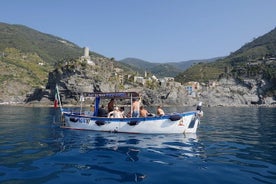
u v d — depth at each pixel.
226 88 168.62
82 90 118.81
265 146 14.59
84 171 9.27
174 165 10.12
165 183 8.05
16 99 165.62
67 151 12.60
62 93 119.38
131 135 17.47
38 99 128.12
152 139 15.95
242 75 174.12
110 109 20.28
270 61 198.12
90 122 19.92
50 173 9.00
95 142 14.95
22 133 18.75
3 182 8.05
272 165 10.30
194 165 10.17
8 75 198.62
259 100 166.12
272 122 31.42
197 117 18.70
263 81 166.38
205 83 187.00
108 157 11.38
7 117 36.41
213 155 12.08
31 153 12.16
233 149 13.62
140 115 19.02
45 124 25.47
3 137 16.94
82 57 145.75
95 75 126.38
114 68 160.38
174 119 17.55
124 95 19.36
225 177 8.71
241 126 26.23
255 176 8.85
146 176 8.71
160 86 148.62
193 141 15.69
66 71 122.56
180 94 143.25
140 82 149.12
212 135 18.86
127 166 9.93
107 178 8.48
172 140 15.76
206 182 8.19
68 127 21.56
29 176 8.66
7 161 10.63
